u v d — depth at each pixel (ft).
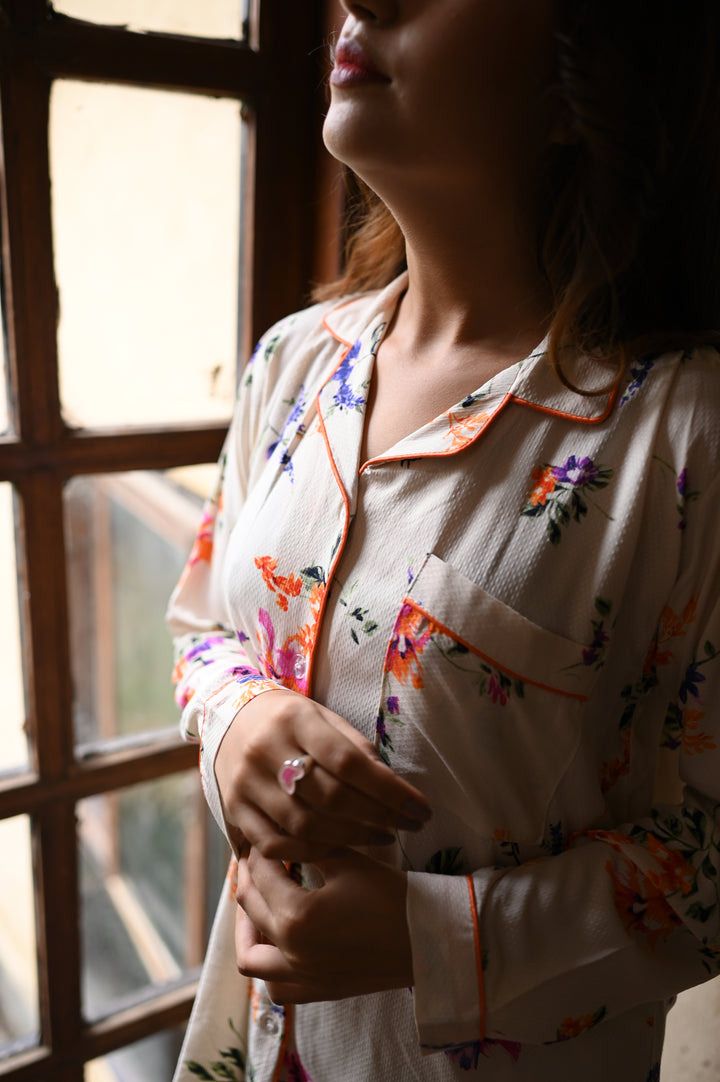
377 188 1.98
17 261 2.79
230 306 3.39
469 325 2.12
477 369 2.08
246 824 1.88
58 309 2.92
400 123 1.82
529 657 1.85
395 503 1.98
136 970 8.60
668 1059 3.32
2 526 3.15
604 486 1.88
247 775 1.89
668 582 1.90
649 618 1.93
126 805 8.82
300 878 2.20
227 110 3.12
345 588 1.99
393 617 1.91
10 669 3.36
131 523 8.51
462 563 1.88
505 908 1.85
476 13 1.73
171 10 2.85
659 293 2.09
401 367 2.20
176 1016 3.84
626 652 1.97
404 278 2.38
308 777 1.77
